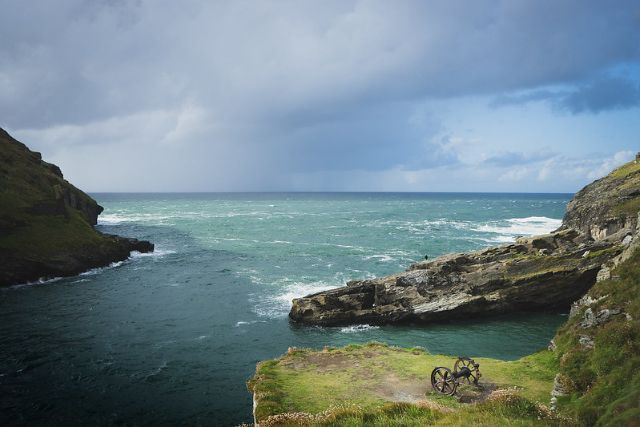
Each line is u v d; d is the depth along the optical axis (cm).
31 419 2228
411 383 1945
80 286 5012
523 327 3697
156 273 5719
